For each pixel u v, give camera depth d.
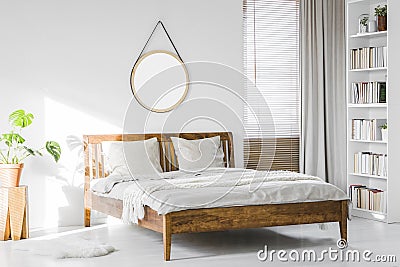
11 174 6.06
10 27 6.60
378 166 7.14
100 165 6.91
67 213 6.89
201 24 7.49
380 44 7.39
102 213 7.02
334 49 8.05
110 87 7.04
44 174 6.78
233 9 7.66
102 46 7.00
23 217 6.10
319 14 8.01
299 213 5.56
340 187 8.09
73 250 5.37
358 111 7.52
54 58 6.79
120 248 5.62
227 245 5.73
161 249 5.55
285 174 6.14
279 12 8.03
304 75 7.98
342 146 8.09
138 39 7.17
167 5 7.31
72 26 6.86
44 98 6.76
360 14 7.50
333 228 6.57
